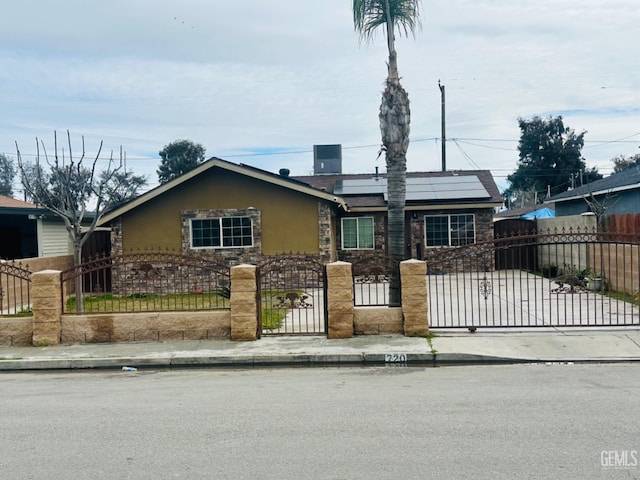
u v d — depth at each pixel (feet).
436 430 18.21
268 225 66.03
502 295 51.60
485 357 29.37
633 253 46.75
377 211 77.15
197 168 64.95
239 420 19.95
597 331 33.45
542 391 22.93
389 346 31.58
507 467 15.07
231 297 34.50
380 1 40.37
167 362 30.96
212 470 15.48
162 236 66.39
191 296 59.21
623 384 23.88
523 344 31.30
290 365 30.32
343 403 21.90
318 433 18.25
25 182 63.67
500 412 20.03
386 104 39.88
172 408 21.90
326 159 106.93
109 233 70.54
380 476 14.73
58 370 30.83
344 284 34.06
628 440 16.93
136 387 26.07
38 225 69.10
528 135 157.58
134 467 15.88
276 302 51.55
